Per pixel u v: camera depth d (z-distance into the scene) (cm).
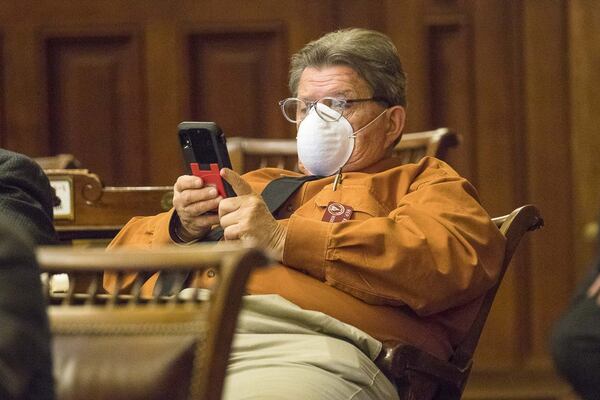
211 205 862
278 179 935
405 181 910
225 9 1608
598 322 1025
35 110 1603
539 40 1595
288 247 832
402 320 837
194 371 545
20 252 477
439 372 827
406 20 1595
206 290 834
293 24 1608
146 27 1609
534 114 1599
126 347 551
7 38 1605
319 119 928
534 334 1603
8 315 464
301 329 809
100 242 1055
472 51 1598
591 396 1031
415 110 1593
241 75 1608
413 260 825
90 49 1612
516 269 1599
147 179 1608
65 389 545
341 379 774
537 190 1602
